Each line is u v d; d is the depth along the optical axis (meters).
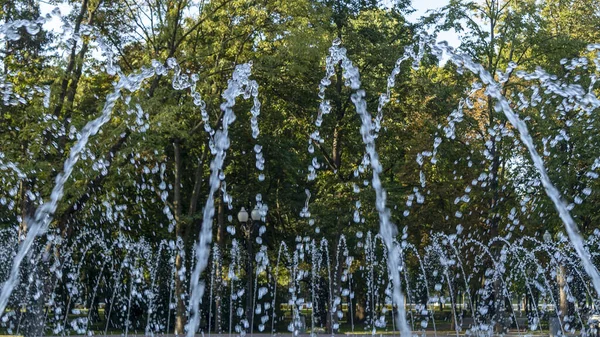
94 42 20.38
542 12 29.00
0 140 18.61
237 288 29.53
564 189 24.44
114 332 23.73
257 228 25.38
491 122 25.86
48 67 19.00
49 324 21.77
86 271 26.52
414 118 27.80
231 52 23.55
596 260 21.84
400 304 8.88
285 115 26.67
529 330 24.38
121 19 23.08
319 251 28.19
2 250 18.67
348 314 34.88
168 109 20.41
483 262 27.02
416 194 27.33
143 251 25.48
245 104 25.00
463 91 26.20
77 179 18.89
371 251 25.70
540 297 26.22
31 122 18.23
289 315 32.97
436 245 27.59
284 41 22.22
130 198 25.77
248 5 22.97
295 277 29.38
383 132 27.44
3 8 20.73
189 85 20.64
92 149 19.00
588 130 23.52
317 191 30.11
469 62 10.14
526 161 25.28
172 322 27.38
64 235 19.28
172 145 26.91
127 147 19.50
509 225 26.75
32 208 18.16
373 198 24.86
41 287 18.02
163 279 27.25
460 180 26.89
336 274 26.55
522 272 26.06
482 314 25.84
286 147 27.86
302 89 25.06
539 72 11.17
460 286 29.11
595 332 18.62
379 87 26.70
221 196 27.27
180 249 23.78
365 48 26.09
